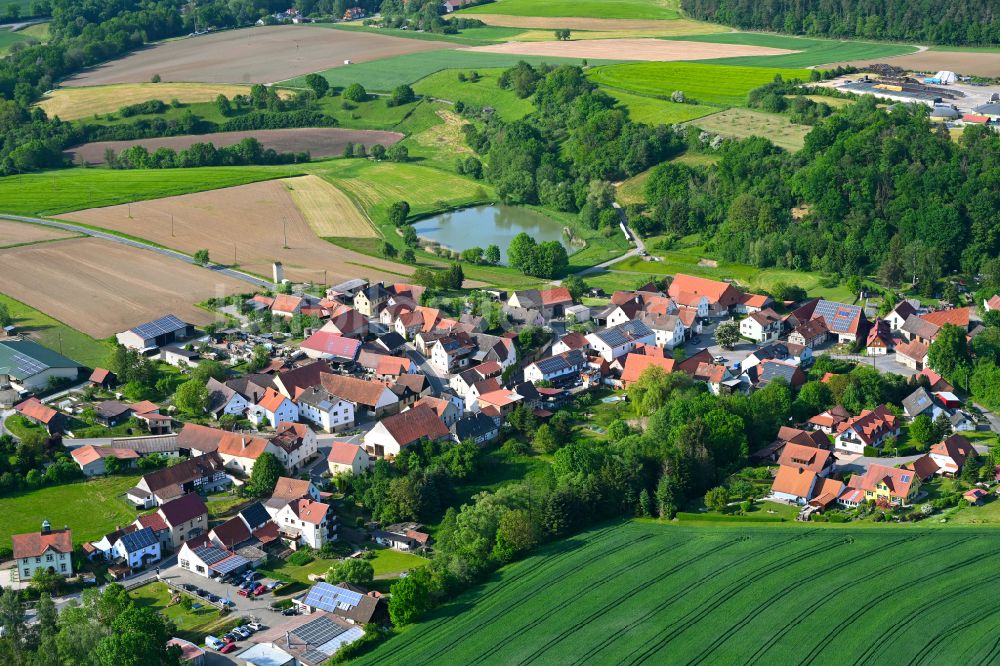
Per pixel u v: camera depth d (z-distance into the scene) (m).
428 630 192.62
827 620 190.88
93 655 180.75
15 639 186.00
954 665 178.25
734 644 185.75
